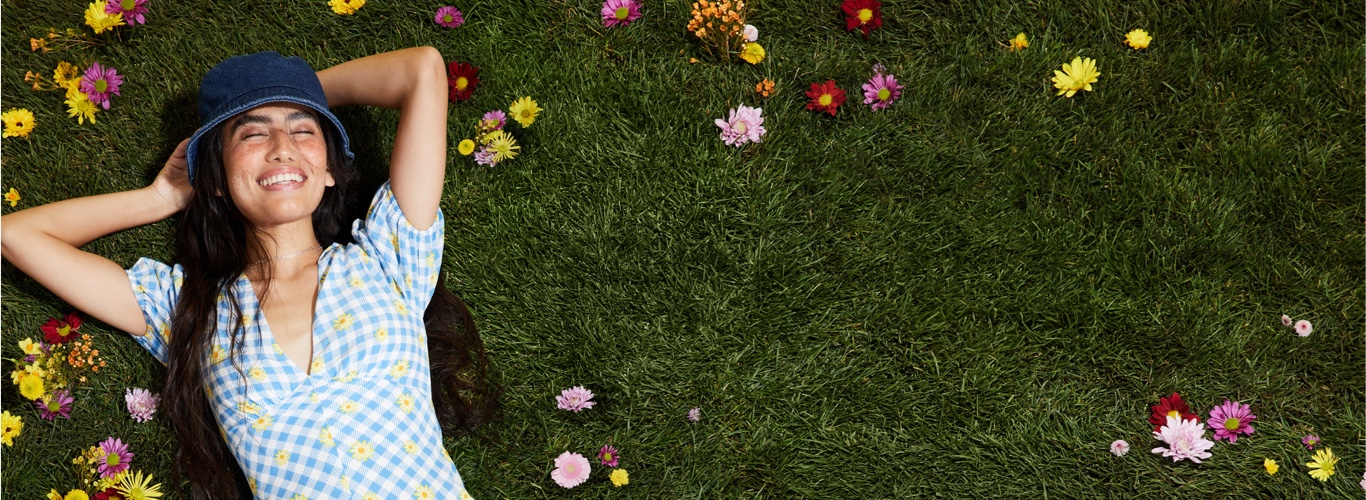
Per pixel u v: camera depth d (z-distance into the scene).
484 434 2.07
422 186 1.73
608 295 2.10
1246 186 2.11
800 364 2.09
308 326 1.68
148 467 2.04
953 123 2.13
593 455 2.07
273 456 1.62
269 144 1.67
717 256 2.10
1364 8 2.10
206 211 1.76
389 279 1.75
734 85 2.14
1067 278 2.10
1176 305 2.09
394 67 1.78
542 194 2.11
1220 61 2.12
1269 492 2.03
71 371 2.03
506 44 2.17
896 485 2.06
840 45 2.17
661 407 2.09
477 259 2.10
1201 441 1.98
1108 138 2.12
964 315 2.10
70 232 1.78
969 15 2.16
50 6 2.15
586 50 2.17
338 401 1.62
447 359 2.01
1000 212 2.11
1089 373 2.09
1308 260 2.10
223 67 1.71
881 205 2.12
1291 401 2.07
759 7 2.17
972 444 2.07
